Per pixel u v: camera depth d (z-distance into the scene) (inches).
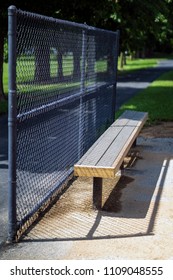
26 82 185.9
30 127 228.8
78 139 277.9
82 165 197.5
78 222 194.4
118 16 823.1
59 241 175.6
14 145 171.3
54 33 217.8
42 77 206.5
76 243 173.9
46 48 208.2
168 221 198.2
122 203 219.8
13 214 173.9
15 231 174.9
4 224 192.1
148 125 432.1
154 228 189.8
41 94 207.0
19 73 176.7
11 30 162.6
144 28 988.6
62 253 165.6
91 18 586.6
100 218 199.5
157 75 1290.6
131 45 1261.1
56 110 251.1
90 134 306.5
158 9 920.3
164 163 297.4
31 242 174.6
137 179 260.5
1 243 173.9
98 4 566.6
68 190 235.5
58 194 228.5
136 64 1982.0
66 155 261.1
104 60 344.8
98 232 184.5
